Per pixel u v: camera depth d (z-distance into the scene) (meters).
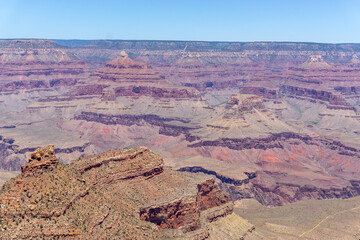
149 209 160.25
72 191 131.00
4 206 114.25
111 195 155.50
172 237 151.62
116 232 133.00
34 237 109.06
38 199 119.62
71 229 115.75
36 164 128.62
